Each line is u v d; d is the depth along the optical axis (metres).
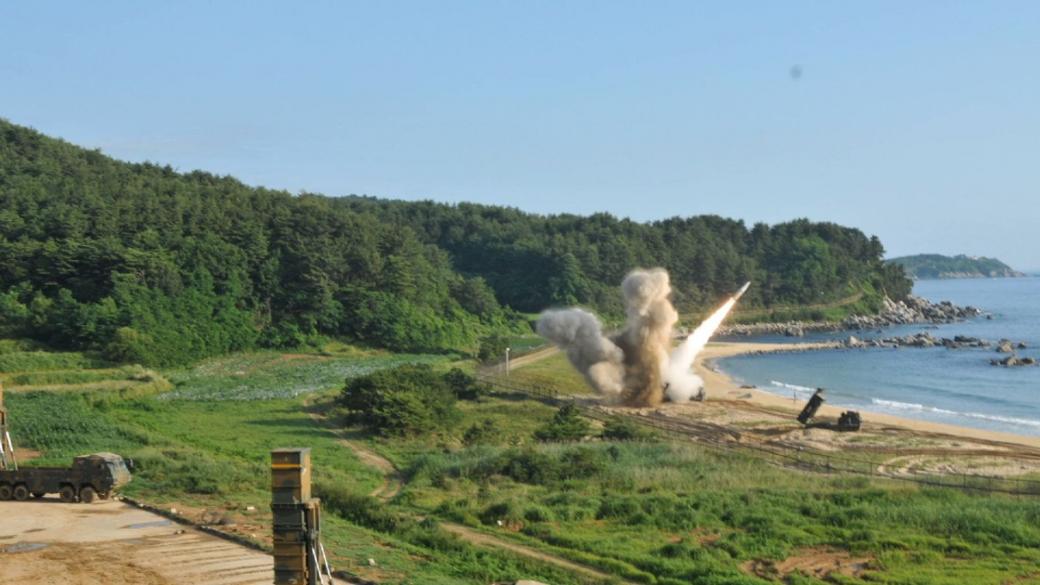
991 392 119.56
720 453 68.06
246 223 148.25
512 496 51.69
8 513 41.62
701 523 46.06
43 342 110.31
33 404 78.38
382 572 34.09
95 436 65.06
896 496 50.78
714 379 126.38
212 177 190.75
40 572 32.81
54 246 124.06
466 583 34.16
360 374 112.56
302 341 133.38
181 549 35.78
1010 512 46.88
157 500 44.75
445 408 80.06
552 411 89.19
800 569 39.38
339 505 46.81
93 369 103.00
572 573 37.88
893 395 117.69
